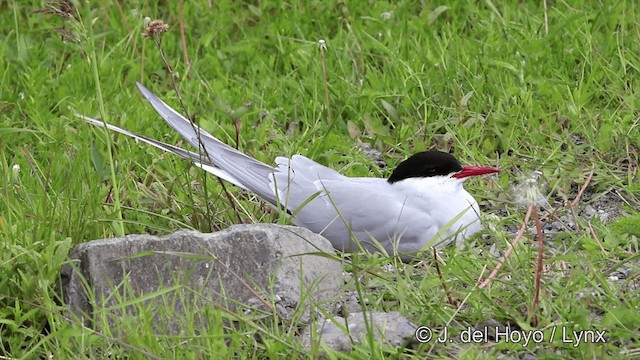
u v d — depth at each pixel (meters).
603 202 11.11
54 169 11.38
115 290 8.71
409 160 10.52
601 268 9.50
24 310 9.04
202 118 12.78
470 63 13.48
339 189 10.54
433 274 9.50
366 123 12.69
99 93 10.41
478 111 12.76
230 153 10.85
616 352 8.20
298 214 10.50
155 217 10.88
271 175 10.73
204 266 9.17
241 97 13.55
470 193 11.39
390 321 8.66
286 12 15.38
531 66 13.48
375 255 9.59
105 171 11.54
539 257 8.52
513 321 8.80
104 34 14.53
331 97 13.34
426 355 8.41
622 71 13.17
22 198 10.88
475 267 9.57
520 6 15.05
